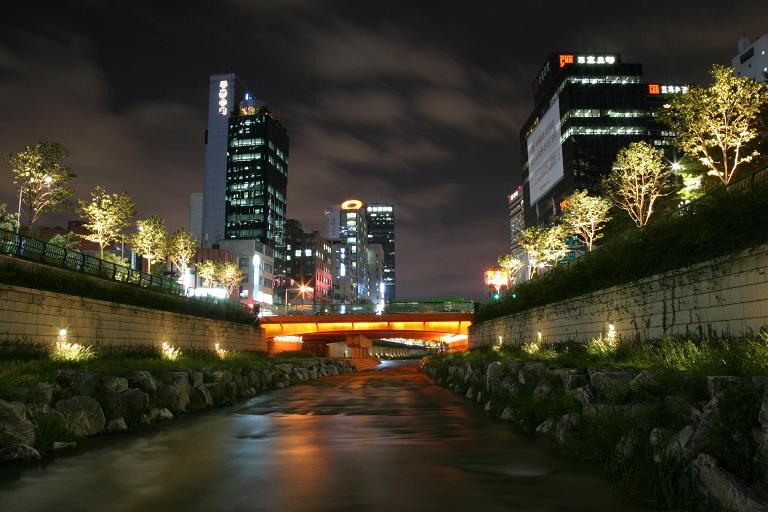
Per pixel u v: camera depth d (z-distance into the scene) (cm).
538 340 4047
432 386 4644
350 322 8094
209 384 3050
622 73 19762
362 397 3584
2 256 2956
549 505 1029
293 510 1009
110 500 1084
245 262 15038
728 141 3925
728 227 1822
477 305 8062
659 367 1370
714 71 3953
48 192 4747
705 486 900
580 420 1511
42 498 1100
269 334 7981
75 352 2825
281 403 3189
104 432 1888
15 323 2844
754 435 888
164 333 4581
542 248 7556
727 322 1808
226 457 1515
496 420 2239
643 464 1104
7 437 1428
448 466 1367
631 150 5328
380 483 1206
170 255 8138
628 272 2541
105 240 5853
